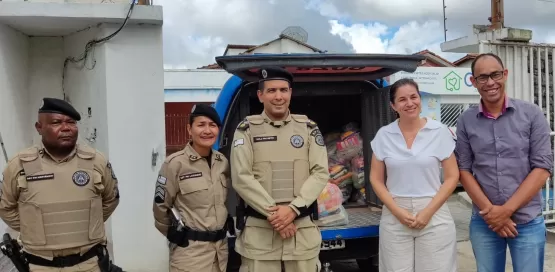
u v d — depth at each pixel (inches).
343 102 199.9
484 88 115.4
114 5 181.2
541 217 116.4
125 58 187.0
